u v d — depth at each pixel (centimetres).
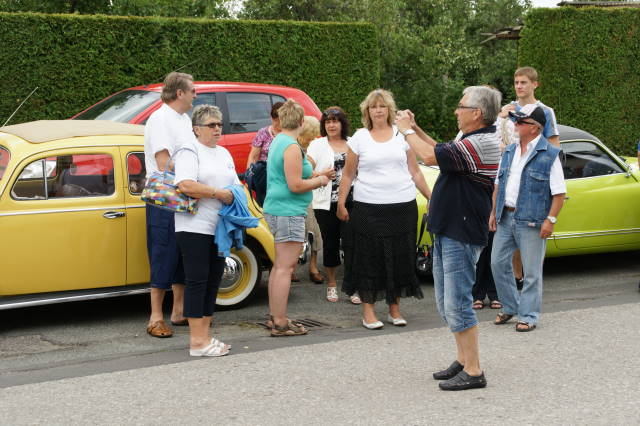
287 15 2080
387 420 437
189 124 615
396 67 2186
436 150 465
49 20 1215
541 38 1515
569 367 532
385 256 646
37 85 1216
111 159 650
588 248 855
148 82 1301
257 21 1384
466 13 2803
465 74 2469
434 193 486
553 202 622
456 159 463
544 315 684
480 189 474
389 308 669
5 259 609
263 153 809
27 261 617
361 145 647
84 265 638
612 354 561
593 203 849
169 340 618
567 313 688
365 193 646
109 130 673
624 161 910
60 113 1237
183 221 557
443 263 486
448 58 2223
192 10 1956
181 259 639
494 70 2491
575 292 791
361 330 649
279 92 1006
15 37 1195
